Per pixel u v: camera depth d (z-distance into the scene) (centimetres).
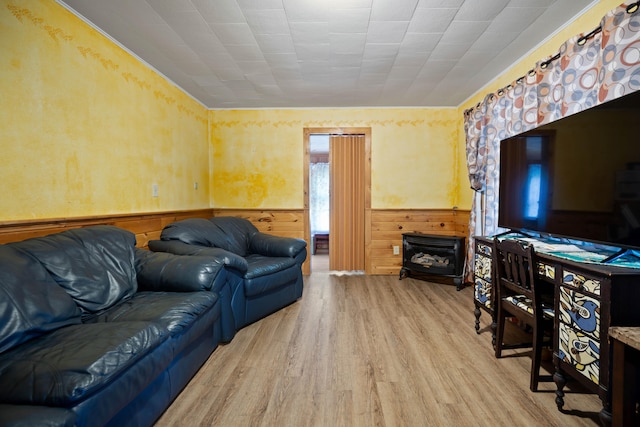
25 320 121
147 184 275
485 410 147
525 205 218
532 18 208
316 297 323
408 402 153
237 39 235
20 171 163
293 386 167
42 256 150
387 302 306
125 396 111
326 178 714
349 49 252
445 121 409
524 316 173
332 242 435
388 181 415
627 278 119
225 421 140
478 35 230
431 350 206
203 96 365
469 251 343
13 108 159
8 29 156
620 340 109
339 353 203
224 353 204
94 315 158
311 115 412
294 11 200
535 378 161
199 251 228
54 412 85
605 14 173
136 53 255
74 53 195
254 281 250
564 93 200
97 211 217
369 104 400
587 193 160
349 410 147
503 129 280
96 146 215
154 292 194
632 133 135
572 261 140
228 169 416
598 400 154
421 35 231
